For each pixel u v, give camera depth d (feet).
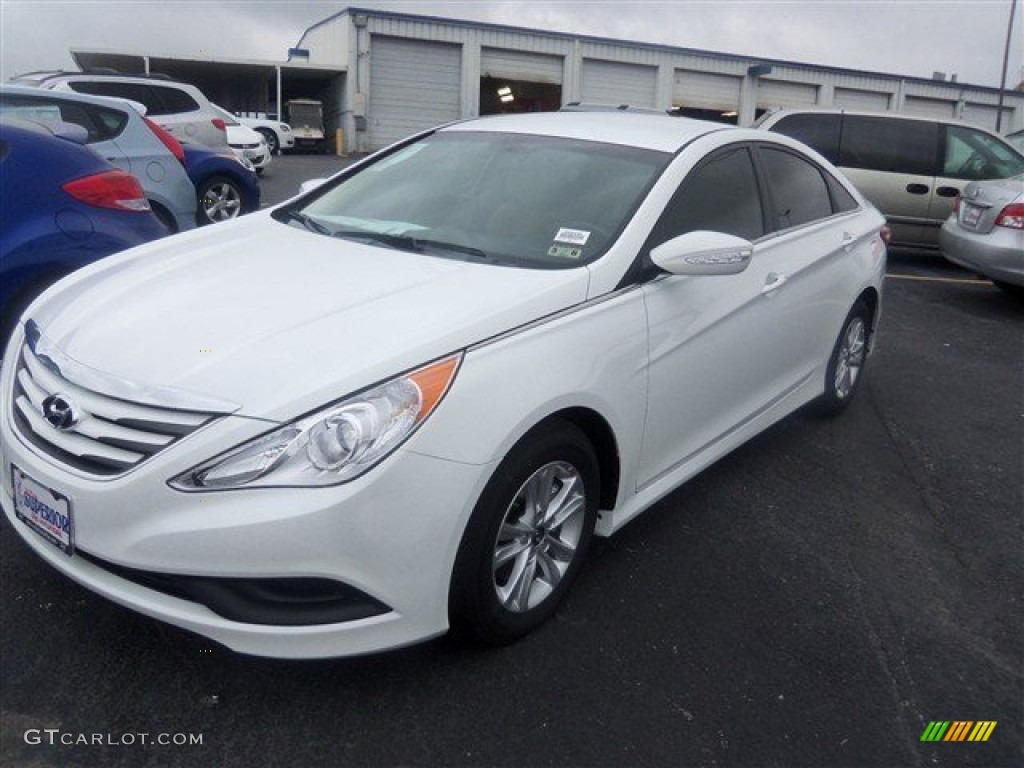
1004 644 10.23
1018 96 129.49
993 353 22.35
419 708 8.37
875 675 9.45
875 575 11.44
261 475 7.44
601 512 10.48
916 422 17.04
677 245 10.21
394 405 7.77
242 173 31.83
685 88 114.21
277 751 7.77
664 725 8.42
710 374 11.60
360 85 101.91
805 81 118.42
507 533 8.86
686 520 12.43
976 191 27.61
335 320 8.60
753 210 12.97
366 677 8.73
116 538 7.64
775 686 9.12
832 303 14.75
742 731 8.45
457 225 11.21
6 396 9.20
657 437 10.83
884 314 25.71
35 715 7.97
